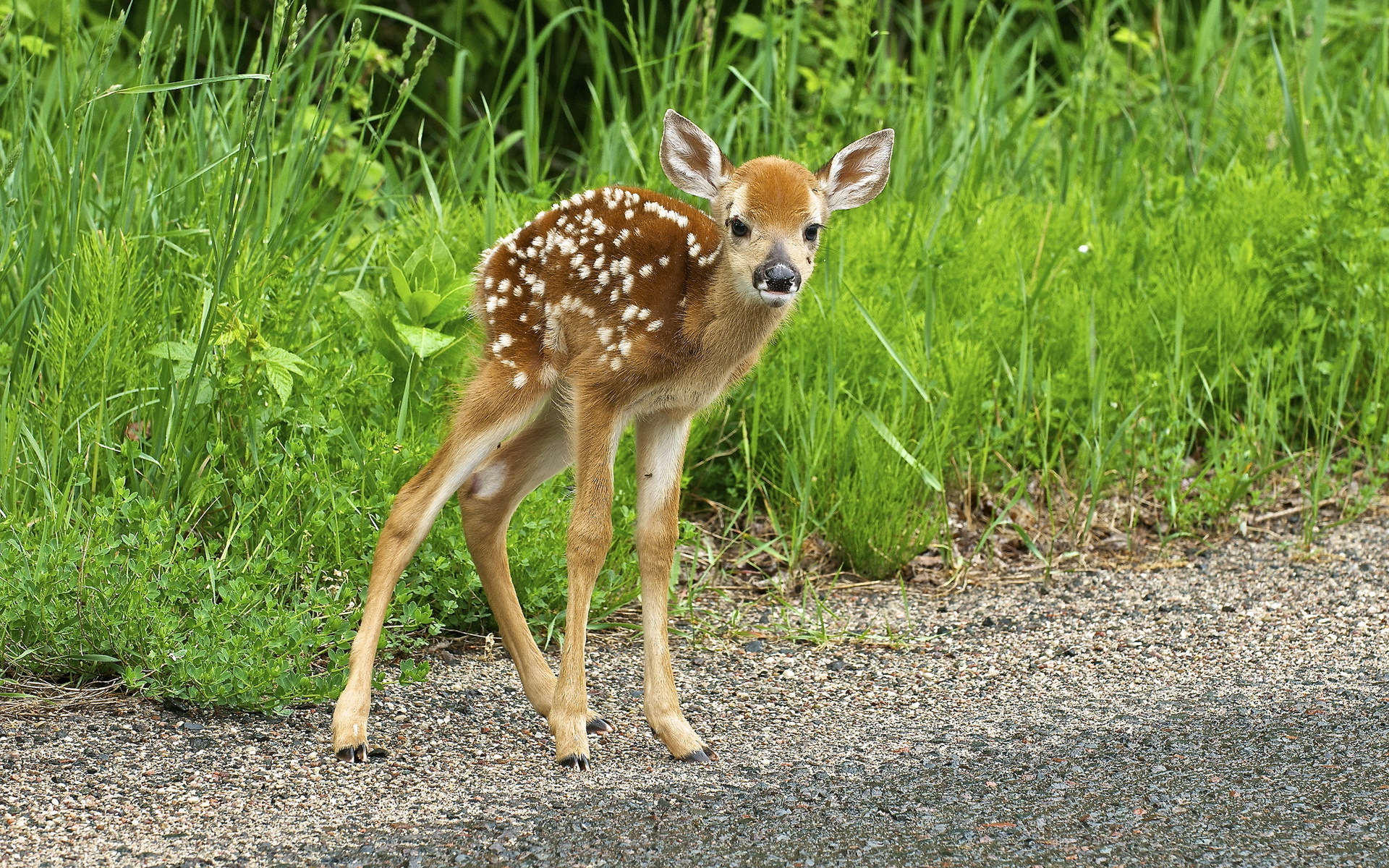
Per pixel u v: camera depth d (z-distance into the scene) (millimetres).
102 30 11445
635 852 6641
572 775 7676
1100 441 12242
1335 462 12719
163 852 6594
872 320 11508
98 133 11875
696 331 8203
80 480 9242
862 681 9188
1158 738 8047
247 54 16188
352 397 10578
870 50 18469
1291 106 15438
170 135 12078
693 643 9891
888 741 8164
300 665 8523
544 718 8555
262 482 9820
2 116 12078
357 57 14680
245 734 8031
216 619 8430
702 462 12008
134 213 11570
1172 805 7137
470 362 9492
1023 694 8891
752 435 11672
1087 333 12906
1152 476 12422
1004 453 12336
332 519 9391
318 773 7566
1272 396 12508
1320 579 10695
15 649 8594
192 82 9758
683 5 18016
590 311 8266
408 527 8297
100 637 8570
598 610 10109
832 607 10641
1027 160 15812
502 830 6891
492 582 8750
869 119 15945
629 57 18031
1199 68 17312
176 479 9578
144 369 10344
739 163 14898
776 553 11398
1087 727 8273
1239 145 16891
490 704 8719
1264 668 9172
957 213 14180
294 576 9297
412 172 16156
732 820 7023
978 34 19703
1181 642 9727
